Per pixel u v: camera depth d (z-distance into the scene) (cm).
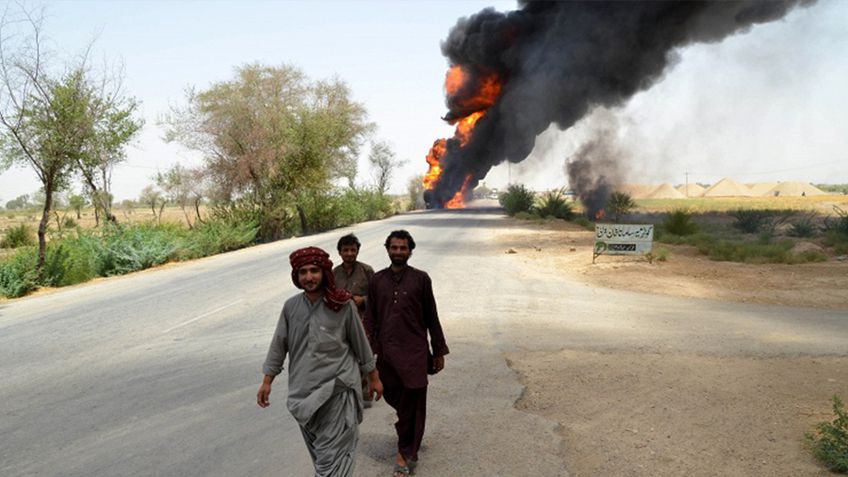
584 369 637
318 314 318
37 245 1738
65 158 1555
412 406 395
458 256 1777
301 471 402
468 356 697
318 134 2830
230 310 1025
